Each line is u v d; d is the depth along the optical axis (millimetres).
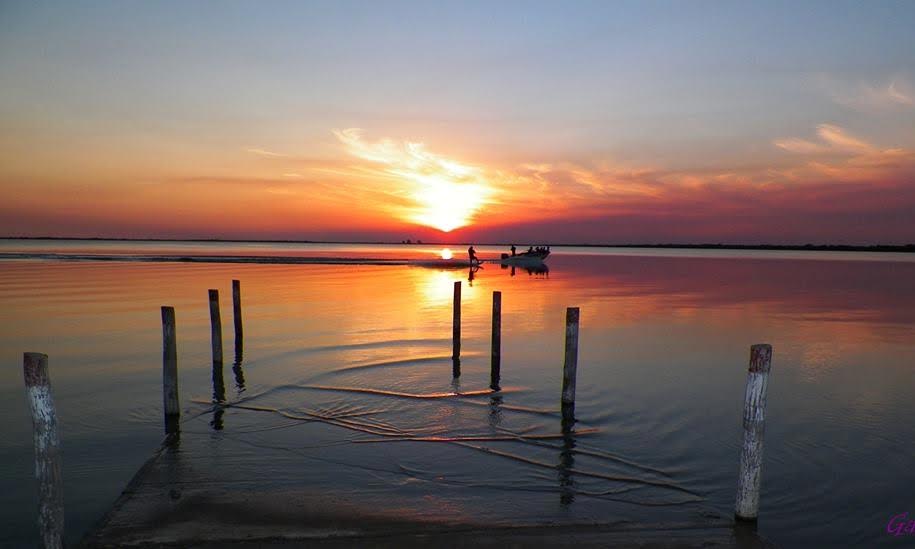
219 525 6066
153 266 54719
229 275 44219
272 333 18891
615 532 6047
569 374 11062
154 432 9648
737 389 12789
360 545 5602
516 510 6781
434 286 37156
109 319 21594
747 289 37938
